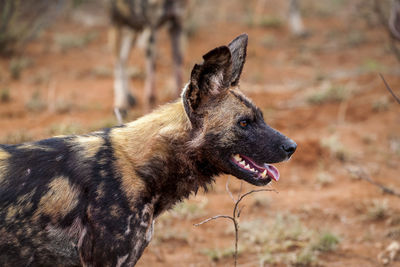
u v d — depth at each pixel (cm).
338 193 682
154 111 366
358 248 546
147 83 997
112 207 318
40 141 341
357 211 632
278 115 959
